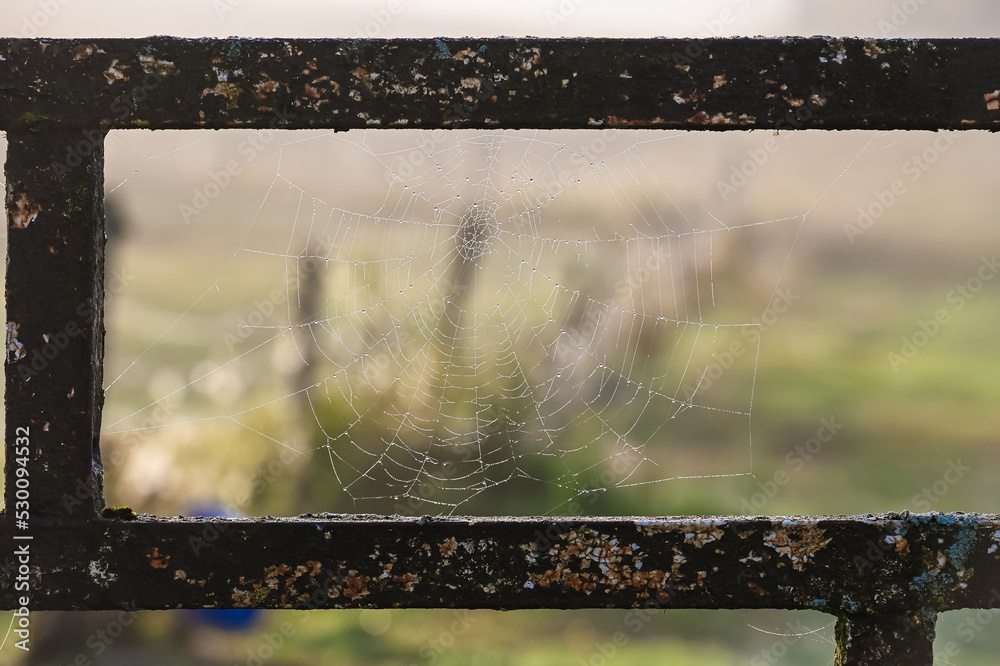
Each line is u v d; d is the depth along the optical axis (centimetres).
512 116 120
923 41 120
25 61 119
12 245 119
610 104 120
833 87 120
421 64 120
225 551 120
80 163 119
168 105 119
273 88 120
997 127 120
